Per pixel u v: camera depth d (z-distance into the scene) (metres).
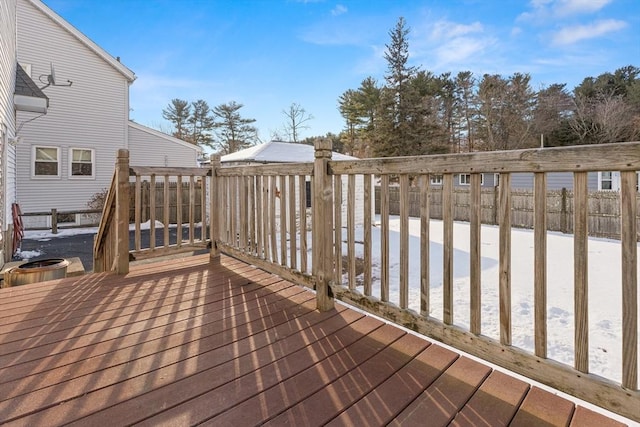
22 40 9.57
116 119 11.23
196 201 11.72
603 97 19.73
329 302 2.27
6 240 5.68
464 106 24.23
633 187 1.13
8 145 6.15
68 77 10.33
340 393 1.39
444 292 1.65
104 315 2.17
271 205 2.76
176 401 1.33
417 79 22.34
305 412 1.28
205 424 1.21
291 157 10.45
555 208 9.07
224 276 3.05
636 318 1.13
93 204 10.70
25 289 2.66
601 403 1.19
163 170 3.29
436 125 18.98
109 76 11.09
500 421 1.22
